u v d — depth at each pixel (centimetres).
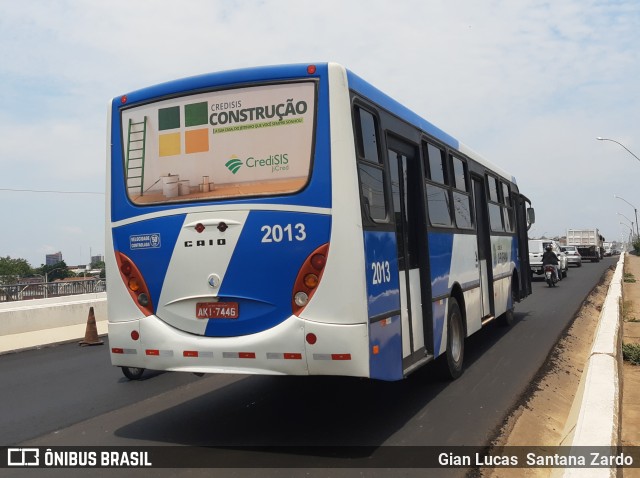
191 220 586
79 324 1780
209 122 595
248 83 580
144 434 634
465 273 933
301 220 550
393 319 617
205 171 593
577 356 1073
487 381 852
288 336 544
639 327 1339
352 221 542
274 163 567
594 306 1878
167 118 615
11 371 1077
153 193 614
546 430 654
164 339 591
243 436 613
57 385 928
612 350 752
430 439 596
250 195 570
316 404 738
